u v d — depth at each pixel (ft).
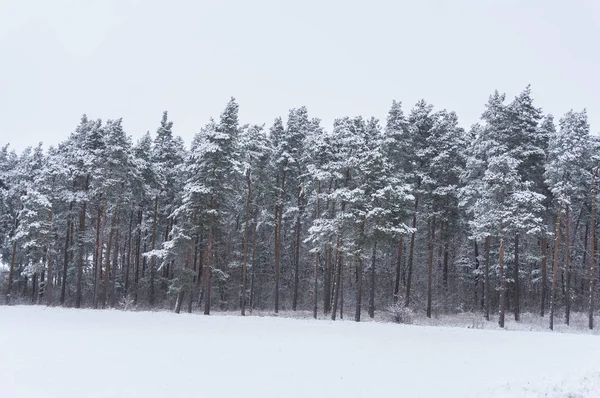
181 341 63.36
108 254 135.44
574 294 135.23
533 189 125.18
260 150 124.88
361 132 127.44
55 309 114.11
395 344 65.72
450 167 126.00
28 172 164.76
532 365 51.88
